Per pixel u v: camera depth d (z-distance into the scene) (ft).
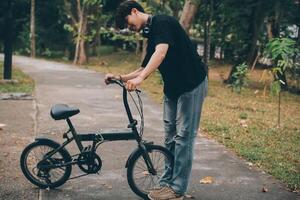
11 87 39.68
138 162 15.89
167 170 15.80
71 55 105.70
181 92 14.57
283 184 17.44
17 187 16.43
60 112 15.58
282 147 23.09
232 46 54.29
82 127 26.00
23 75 50.37
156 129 26.27
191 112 14.66
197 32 73.82
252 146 23.06
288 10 50.60
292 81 52.34
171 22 14.15
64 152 16.17
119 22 14.48
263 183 17.49
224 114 31.81
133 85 13.52
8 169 18.26
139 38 70.33
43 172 16.14
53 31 117.29
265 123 29.30
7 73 42.34
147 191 15.85
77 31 88.63
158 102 35.63
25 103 32.89
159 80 48.26
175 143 15.05
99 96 37.42
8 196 15.61
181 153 14.90
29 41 117.08
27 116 28.40
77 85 44.04
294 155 21.63
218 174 18.42
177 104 14.83
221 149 22.24
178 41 14.29
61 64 74.59
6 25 41.78
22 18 116.67
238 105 36.58
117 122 27.73
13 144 22.02
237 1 50.44
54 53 121.49
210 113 31.86
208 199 15.80
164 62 14.49
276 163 20.02
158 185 15.81
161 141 23.59
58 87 41.88
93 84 45.32
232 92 45.09
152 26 14.19
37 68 61.93
